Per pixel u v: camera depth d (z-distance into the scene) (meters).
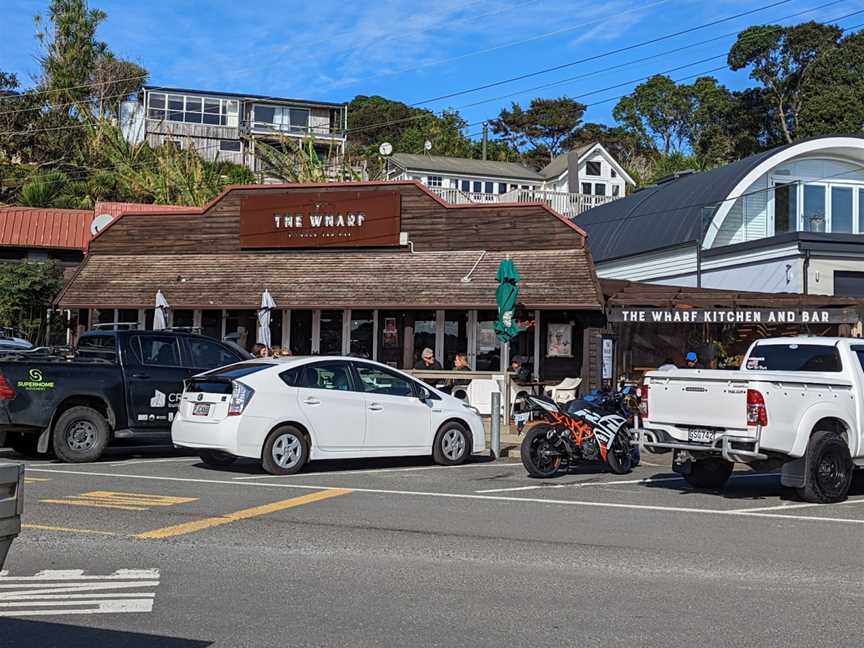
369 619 6.20
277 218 24.33
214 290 23.50
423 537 8.93
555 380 22.61
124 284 24.20
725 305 21.75
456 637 5.82
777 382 11.15
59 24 53.25
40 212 33.19
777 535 9.36
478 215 23.30
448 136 77.25
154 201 43.62
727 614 6.41
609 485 12.90
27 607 6.45
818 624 6.19
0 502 4.89
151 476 13.08
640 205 33.72
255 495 11.38
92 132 48.00
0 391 13.35
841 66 64.06
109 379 14.84
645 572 7.65
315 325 24.67
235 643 5.67
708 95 80.94
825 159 30.06
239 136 64.62
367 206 23.84
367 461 15.48
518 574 7.51
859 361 12.30
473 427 15.20
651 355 22.50
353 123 92.25
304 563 7.80
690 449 11.55
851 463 11.79
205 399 13.37
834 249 25.67
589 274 21.86
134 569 7.54
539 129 86.69
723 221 29.06
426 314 23.89
